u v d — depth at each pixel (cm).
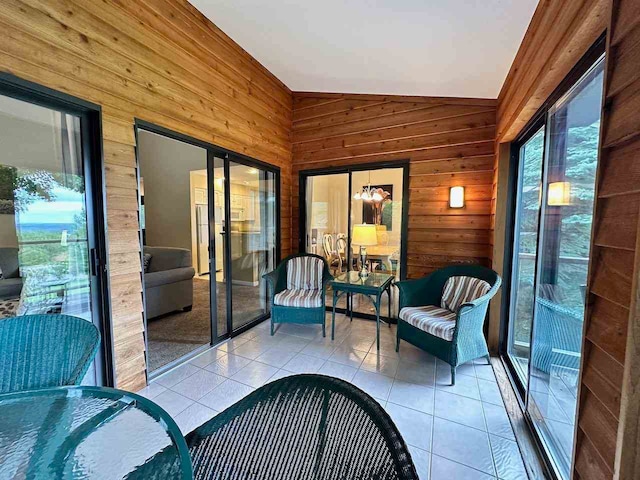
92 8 185
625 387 77
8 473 79
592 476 94
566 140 158
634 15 81
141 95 217
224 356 279
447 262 335
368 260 389
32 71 158
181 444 87
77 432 94
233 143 314
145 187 625
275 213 399
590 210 135
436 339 243
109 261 200
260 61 334
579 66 140
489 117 309
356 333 338
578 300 143
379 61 278
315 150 409
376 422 78
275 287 344
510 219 272
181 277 396
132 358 218
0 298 192
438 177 335
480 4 178
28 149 177
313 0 212
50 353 136
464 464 156
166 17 234
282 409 91
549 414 166
